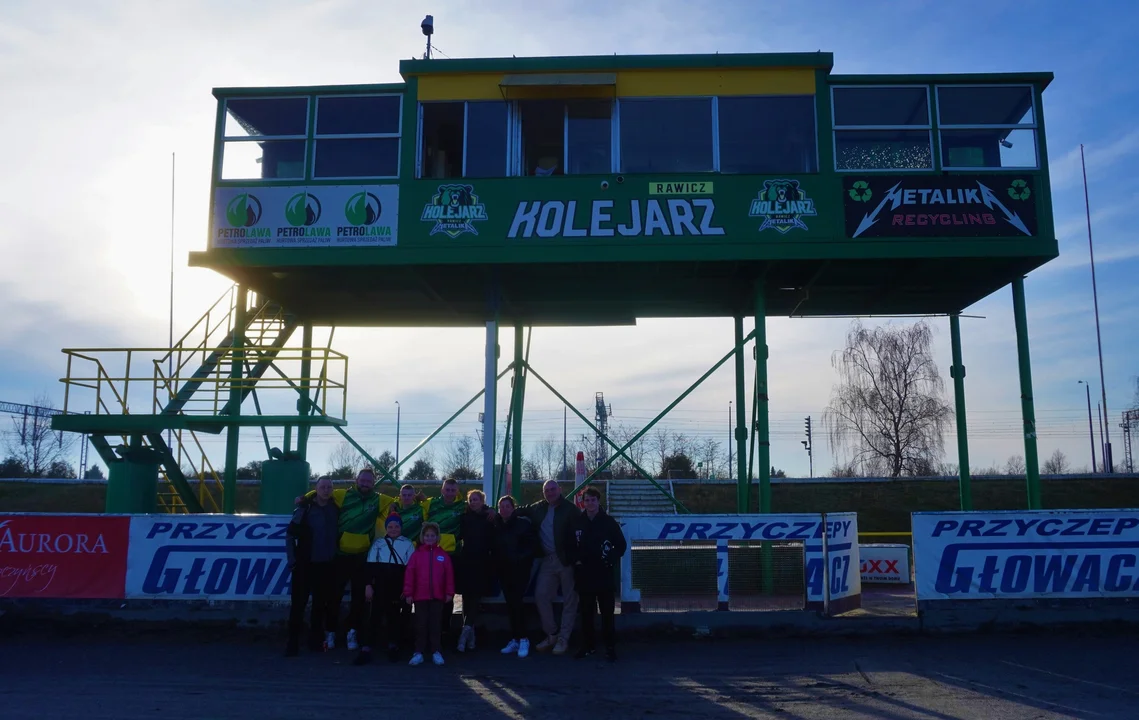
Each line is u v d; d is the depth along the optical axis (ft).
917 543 37.65
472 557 34.32
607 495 90.07
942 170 47.67
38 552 38.11
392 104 49.80
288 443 57.11
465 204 48.19
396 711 25.76
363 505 34.37
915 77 48.70
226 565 37.83
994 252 46.80
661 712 25.75
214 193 48.98
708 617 36.96
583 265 49.49
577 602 34.35
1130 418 199.00
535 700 27.07
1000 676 29.81
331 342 62.03
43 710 25.62
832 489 113.60
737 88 49.26
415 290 54.95
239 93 49.85
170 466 51.44
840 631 36.91
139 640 36.19
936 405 140.77
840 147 48.34
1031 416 48.80
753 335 50.16
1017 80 48.52
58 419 48.65
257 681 29.40
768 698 27.32
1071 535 37.70
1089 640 35.55
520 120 49.52
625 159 48.78
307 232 48.37
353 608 34.65
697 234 47.44
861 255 46.93
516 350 61.26
